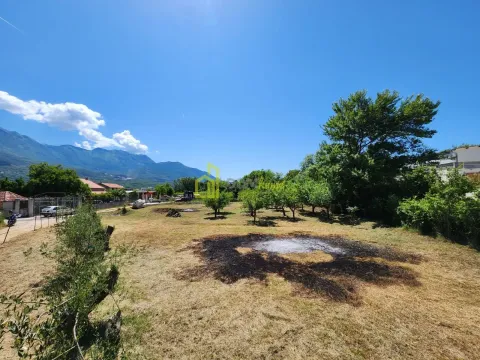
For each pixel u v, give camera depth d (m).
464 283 5.22
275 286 5.13
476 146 21.28
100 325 3.21
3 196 25.03
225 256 7.38
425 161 16.89
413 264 6.48
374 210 14.76
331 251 7.89
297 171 42.28
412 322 3.72
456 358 2.95
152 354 3.06
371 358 2.95
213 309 4.17
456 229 8.78
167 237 10.17
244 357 3.00
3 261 6.76
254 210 15.55
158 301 4.46
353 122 16.64
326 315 3.94
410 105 15.61
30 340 1.81
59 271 3.61
